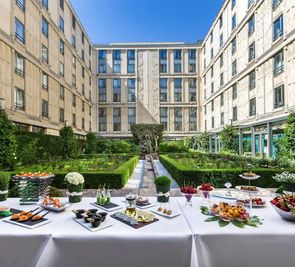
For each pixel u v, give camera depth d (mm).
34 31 17422
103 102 36281
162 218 2703
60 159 16281
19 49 15297
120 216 2686
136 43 37344
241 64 21812
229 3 24719
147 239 2229
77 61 28172
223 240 2256
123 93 36406
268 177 8430
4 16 13781
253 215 2785
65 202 3219
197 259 2199
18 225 2453
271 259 2242
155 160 21297
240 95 22203
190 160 14227
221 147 24422
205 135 31203
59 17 22453
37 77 17875
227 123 25438
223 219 2555
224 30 26266
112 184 8484
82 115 30203
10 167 9680
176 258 2211
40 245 2240
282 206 2674
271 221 2602
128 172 10406
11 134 9859
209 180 8430
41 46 18594
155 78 36562
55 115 21297
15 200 3496
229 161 12773
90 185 8461
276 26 16062
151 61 36688
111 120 36312
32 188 3451
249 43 20203
